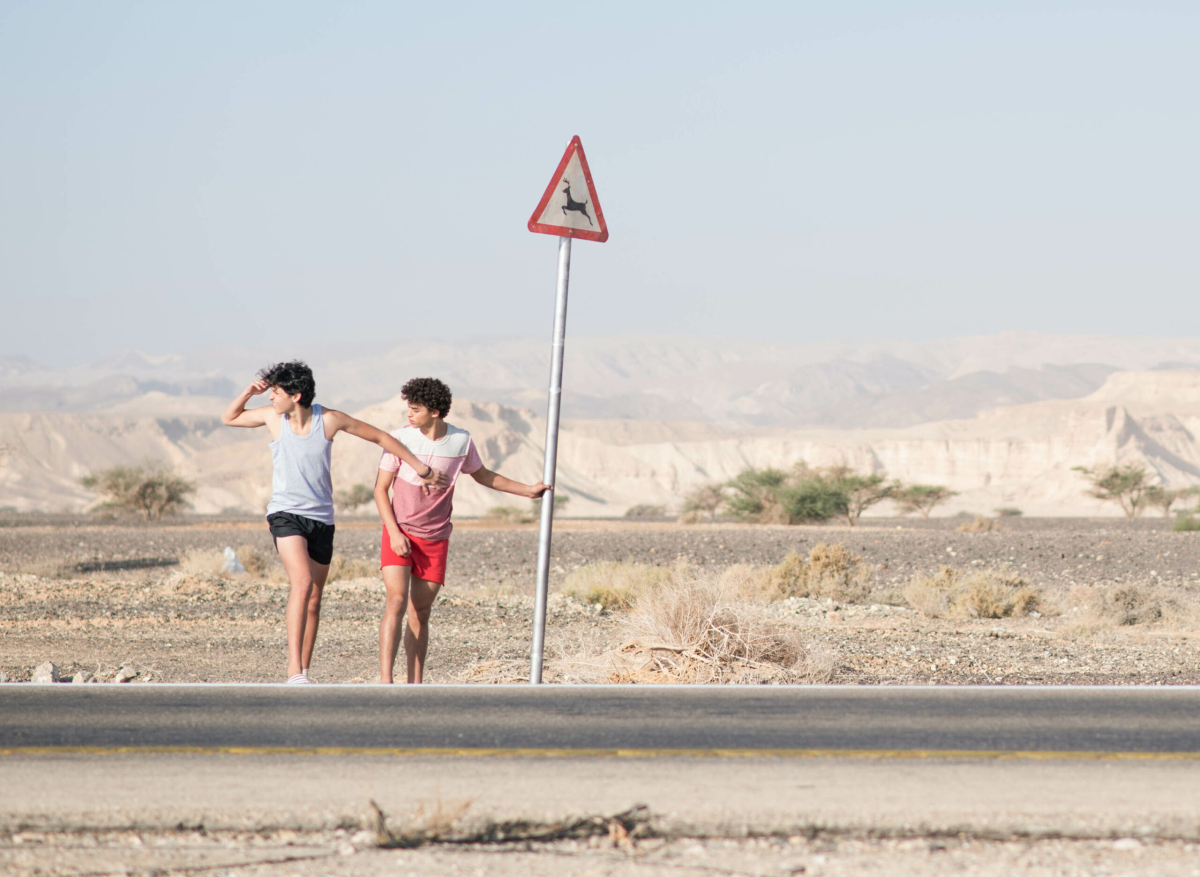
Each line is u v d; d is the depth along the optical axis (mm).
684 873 10250
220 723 15680
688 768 13414
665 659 25875
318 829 11430
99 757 13789
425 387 19594
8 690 18016
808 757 14000
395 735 15031
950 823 11336
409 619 20391
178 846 10938
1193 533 98125
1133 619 46938
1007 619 49062
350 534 100438
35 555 82812
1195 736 15336
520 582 66125
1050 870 10352
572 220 19281
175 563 75500
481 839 11188
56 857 10555
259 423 19547
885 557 77875
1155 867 10445
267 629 38719
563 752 14180
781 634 27281
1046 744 14781
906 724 15938
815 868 10398
